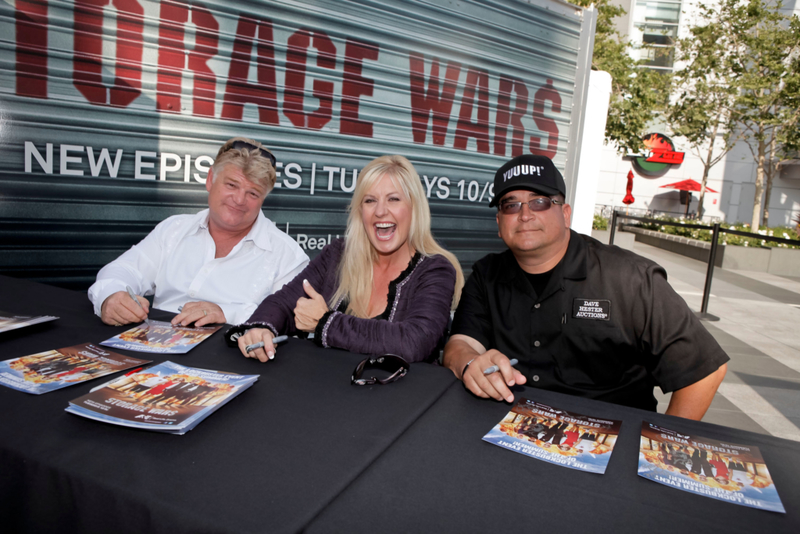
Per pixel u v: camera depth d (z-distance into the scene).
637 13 18.77
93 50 1.91
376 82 2.41
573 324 1.59
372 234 1.76
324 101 2.31
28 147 1.88
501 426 1.03
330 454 0.88
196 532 0.68
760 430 2.91
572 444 0.97
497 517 0.74
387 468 0.85
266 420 1.00
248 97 2.16
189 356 1.35
